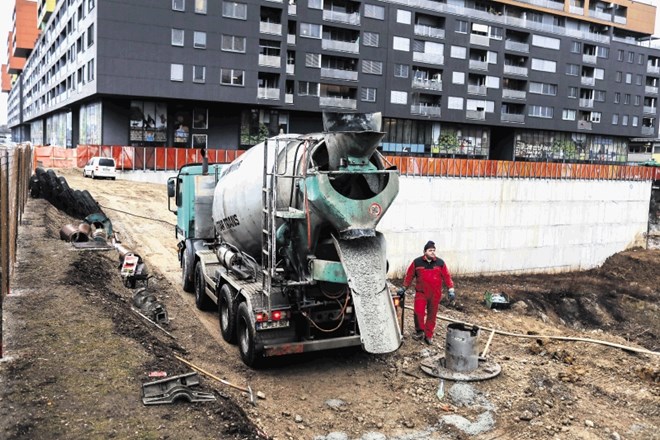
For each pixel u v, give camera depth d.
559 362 9.34
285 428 6.45
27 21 88.38
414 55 55.34
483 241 34.78
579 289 30.06
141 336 7.82
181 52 41.12
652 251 42.47
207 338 9.13
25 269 10.45
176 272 14.05
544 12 62.91
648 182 43.00
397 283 26.56
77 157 38.00
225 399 6.47
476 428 6.64
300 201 7.34
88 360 6.60
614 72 68.44
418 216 32.25
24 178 16.03
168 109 44.28
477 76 59.94
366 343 6.91
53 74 64.75
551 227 37.66
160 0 40.12
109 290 10.30
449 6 57.16
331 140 7.22
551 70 63.25
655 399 7.89
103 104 41.88
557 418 7.10
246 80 43.34
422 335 9.66
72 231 13.59
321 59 52.22
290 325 7.72
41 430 5.07
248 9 42.84
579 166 38.88
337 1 52.38
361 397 7.38
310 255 7.36
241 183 8.80
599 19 67.12
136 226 19.88
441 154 59.03
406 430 6.55
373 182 7.45
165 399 5.88
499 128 63.81
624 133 70.31
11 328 7.37
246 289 7.98
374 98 54.06
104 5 38.59
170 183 13.22
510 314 16.14
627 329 24.94
